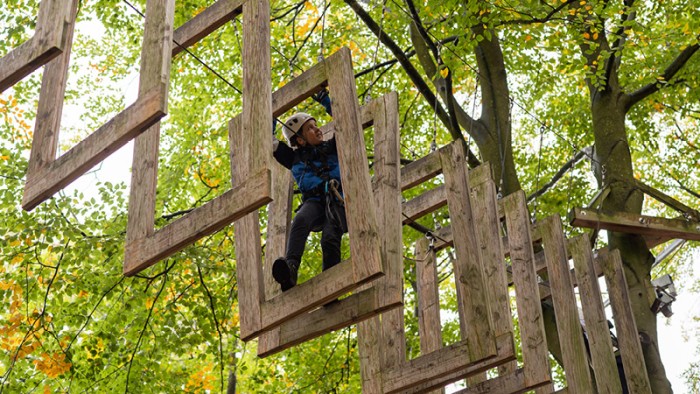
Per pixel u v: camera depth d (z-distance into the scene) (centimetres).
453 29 1066
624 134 1155
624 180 1101
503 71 1201
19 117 1182
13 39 1084
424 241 746
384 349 629
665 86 1175
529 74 1401
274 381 1191
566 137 1419
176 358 1333
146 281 1076
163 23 461
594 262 830
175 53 547
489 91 1187
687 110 1327
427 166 648
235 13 531
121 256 1055
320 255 1196
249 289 531
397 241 522
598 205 1095
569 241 787
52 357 987
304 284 503
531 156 1436
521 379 652
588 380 675
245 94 480
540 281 1035
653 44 1241
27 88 1199
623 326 802
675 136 1441
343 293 482
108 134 455
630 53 1279
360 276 468
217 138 1300
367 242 473
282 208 598
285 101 546
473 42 1009
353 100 509
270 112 462
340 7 1329
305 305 494
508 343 600
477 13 1063
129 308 1030
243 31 505
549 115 1427
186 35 547
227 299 1076
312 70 539
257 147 456
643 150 1527
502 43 1195
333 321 523
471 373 609
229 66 1286
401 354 622
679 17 1149
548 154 1440
